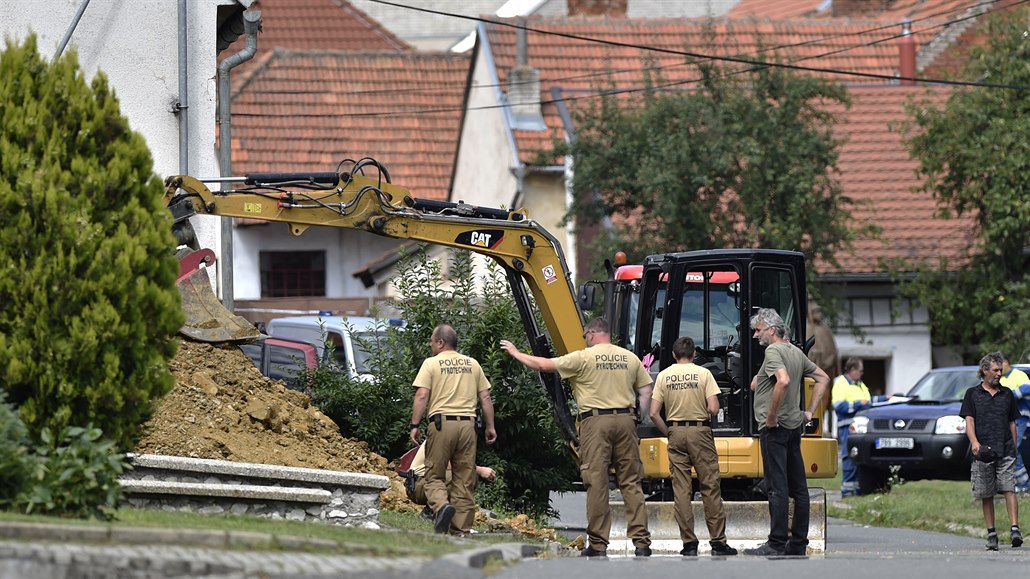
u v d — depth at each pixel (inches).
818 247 4522.6
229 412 2253.9
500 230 2630.4
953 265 5044.3
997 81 4611.2
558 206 5516.7
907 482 3814.0
